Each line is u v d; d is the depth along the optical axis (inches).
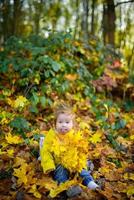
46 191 122.5
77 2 305.3
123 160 156.5
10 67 201.2
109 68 238.4
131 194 123.0
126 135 183.2
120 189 127.3
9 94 186.4
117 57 258.8
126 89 231.8
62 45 214.5
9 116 169.3
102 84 223.0
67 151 126.6
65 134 132.2
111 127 184.7
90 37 263.3
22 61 195.6
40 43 217.8
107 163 148.6
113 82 225.5
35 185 122.3
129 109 221.6
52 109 185.5
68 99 200.1
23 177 125.0
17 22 266.7
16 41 216.4
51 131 130.0
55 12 322.3
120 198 122.0
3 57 210.4
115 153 159.5
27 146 150.2
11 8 268.4
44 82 194.7
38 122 174.1
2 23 272.8
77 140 129.6
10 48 214.7
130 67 294.2
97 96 220.5
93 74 230.5
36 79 187.5
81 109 197.2
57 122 133.0
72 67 211.6
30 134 158.9
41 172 131.2
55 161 128.6
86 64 234.5
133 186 127.6
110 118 193.2
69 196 118.0
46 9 313.9
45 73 189.3
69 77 207.9
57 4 322.3
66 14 334.6
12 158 140.9
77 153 127.0
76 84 210.4
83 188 121.8
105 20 282.8
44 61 189.3
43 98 179.9
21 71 190.2
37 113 181.6
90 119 187.0
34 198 118.7
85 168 127.5
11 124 161.2
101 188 128.4
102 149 157.0
